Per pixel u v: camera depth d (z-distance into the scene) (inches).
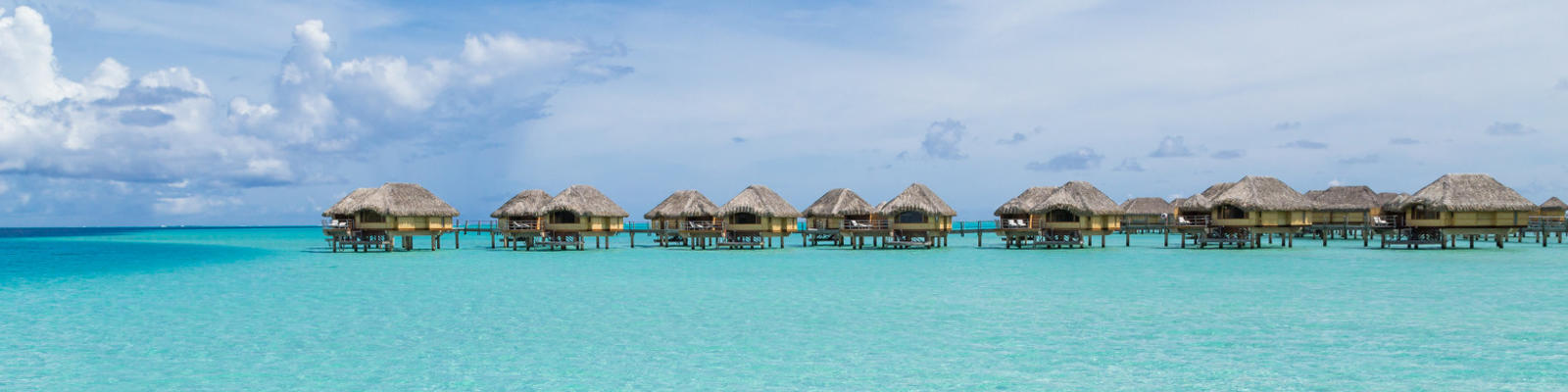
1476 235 2239.2
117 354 742.5
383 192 2352.4
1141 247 2511.1
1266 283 1307.8
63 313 998.4
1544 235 2508.6
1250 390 603.2
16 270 1713.8
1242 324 884.6
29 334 842.2
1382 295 1134.4
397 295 1181.7
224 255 2404.0
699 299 1125.7
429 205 2406.5
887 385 625.0
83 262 2071.9
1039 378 642.8
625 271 1608.0
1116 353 736.3
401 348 767.7
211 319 938.7
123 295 1188.5
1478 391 597.6
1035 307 1031.0
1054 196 2393.0
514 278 1450.5
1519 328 849.5
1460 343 770.2
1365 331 837.8
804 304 1068.5
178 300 1123.9
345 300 1121.4
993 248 2502.5
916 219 2415.1
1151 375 649.0
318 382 638.5
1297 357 714.8
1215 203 2345.0
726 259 2015.3
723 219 2527.1
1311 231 3420.3
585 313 989.8
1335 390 601.9
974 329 862.5
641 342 796.6
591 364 700.0
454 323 909.2
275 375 660.7
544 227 2474.2
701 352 748.0
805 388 618.2
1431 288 1217.4
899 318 938.1
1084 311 995.3
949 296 1151.6
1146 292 1190.3
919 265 1775.3
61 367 693.3
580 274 1537.9
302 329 869.2
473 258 2092.8
